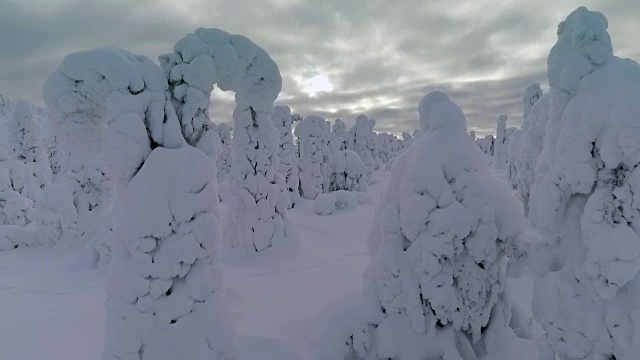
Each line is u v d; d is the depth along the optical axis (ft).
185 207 12.87
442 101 16.85
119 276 12.48
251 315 22.75
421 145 15.88
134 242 12.35
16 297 26.89
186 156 13.50
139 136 12.94
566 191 11.89
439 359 14.97
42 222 39.93
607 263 10.46
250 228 36.37
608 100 11.03
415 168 15.24
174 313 12.62
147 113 13.55
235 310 23.21
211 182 13.89
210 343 13.09
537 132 33.65
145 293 12.37
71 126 13.83
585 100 11.51
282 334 19.67
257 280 30.45
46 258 38.06
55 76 13.17
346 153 83.71
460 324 15.06
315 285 28.84
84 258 33.40
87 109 13.83
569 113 11.75
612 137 10.67
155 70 13.88
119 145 12.81
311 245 41.91
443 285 14.74
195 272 13.30
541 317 12.44
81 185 39.96
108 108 13.10
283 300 25.57
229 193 37.35
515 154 49.03
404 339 15.20
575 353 11.50
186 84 14.66
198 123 14.82
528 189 34.19
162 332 12.46
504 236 15.06
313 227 50.39
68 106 13.34
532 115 34.86
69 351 18.65
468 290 14.97
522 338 16.20
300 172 79.46
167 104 13.97
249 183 36.47
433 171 14.93
